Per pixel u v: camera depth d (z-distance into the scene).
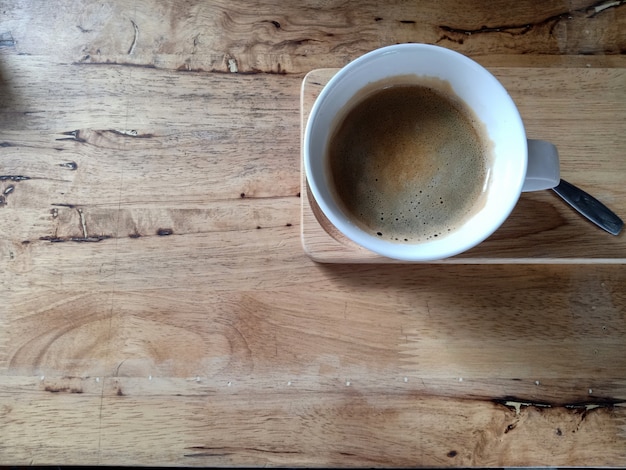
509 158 0.24
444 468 0.26
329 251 0.27
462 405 0.26
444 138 0.26
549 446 0.26
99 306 0.27
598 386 0.26
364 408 0.26
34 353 0.27
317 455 0.26
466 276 0.28
